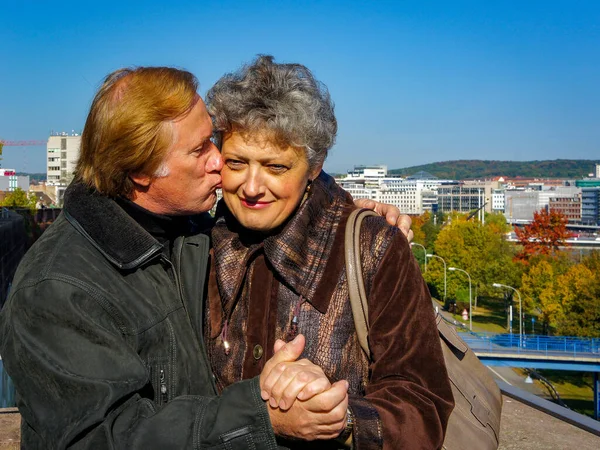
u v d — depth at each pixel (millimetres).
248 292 2145
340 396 1623
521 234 59500
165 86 1896
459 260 56750
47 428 1661
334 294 2057
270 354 2059
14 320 1761
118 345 1735
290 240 2061
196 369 2025
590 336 38469
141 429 1639
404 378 1928
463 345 2449
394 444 1772
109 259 1870
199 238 2205
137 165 1895
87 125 1931
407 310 1995
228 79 2023
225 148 2027
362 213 2131
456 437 2135
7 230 24297
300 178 2035
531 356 35531
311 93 1982
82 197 1937
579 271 40656
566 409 4445
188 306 2094
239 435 1646
